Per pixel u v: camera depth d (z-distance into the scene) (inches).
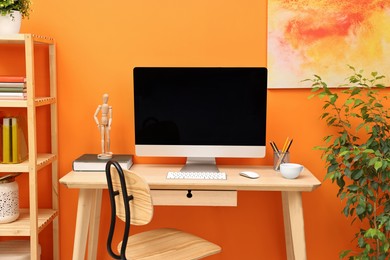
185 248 87.9
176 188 91.9
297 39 106.0
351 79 99.6
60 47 109.0
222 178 93.7
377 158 91.7
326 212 111.8
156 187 91.7
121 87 109.7
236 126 100.8
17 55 109.4
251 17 107.1
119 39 108.5
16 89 96.4
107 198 113.1
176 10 107.5
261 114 100.2
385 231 103.1
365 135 108.8
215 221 113.2
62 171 112.0
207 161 105.9
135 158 111.2
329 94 98.7
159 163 111.1
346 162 97.3
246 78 99.7
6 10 95.7
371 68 106.2
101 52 109.0
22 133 103.3
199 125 101.3
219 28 107.6
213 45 107.9
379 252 103.4
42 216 105.8
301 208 93.3
